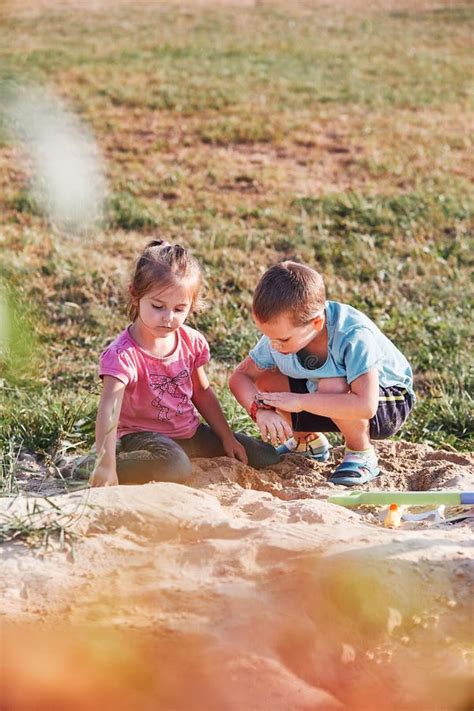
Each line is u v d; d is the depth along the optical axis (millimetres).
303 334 4977
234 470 5141
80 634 3369
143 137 15820
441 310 9234
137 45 23000
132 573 3730
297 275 4938
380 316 9000
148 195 13086
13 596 3580
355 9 30344
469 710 3350
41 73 19188
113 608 3520
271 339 5023
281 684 3215
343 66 21719
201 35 24812
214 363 7809
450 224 11984
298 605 3531
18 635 3365
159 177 13812
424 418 6754
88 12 27906
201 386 5500
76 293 9422
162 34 24672
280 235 11383
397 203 12586
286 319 4887
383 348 5340
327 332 5156
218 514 4168
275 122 16781
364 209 12273
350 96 18859
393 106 18375
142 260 4984
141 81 19266
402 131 16625
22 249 10766
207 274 9922
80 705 3184
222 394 6656
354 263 10523
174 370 5254
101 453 4414
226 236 11344
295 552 3770
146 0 30719
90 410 6258
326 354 5188
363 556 3682
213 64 21141
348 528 4020
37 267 10031
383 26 27297
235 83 19438
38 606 3537
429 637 3516
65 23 25812
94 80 19062
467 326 8656
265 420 5164
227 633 3389
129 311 5191
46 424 6008
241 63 21328
